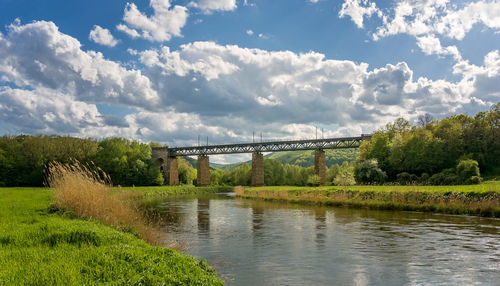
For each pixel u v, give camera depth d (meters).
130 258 8.54
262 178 111.06
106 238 10.84
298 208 36.59
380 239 17.98
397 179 75.31
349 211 32.66
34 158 85.88
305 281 11.12
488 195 28.66
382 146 83.06
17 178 84.75
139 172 104.88
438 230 20.69
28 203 23.30
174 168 126.44
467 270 12.18
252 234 19.84
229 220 26.47
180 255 10.08
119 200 18.39
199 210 35.41
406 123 96.75
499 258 13.80
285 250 15.56
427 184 65.94
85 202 16.81
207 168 121.38
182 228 22.28
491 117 83.31
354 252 15.05
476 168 62.47
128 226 15.51
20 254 8.49
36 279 6.54
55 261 7.90
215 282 7.94
